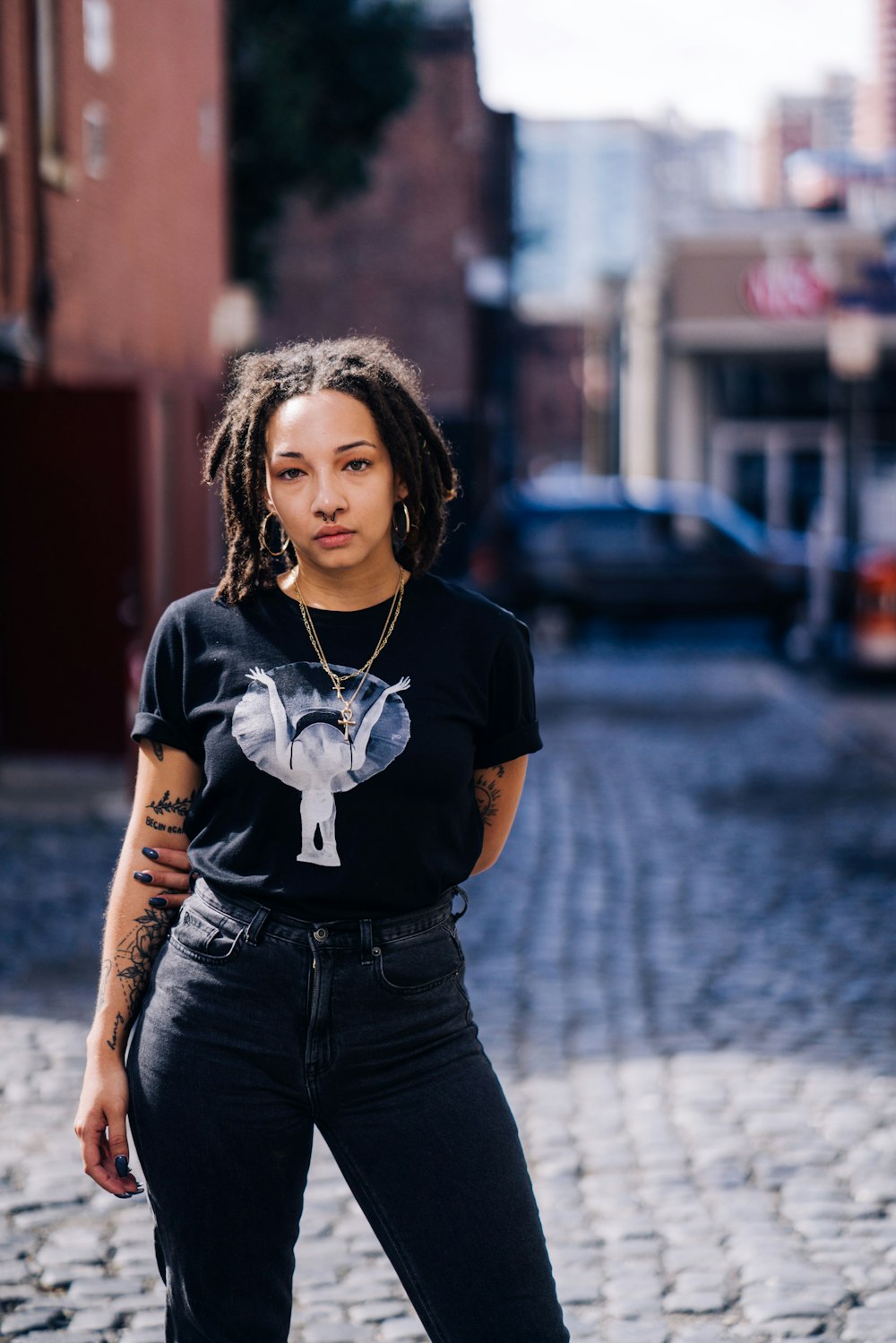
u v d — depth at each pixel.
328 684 2.45
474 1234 2.40
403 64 23.31
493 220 36.72
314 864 2.41
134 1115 2.45
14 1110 5.02
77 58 12.50
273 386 2.48
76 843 9.12
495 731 2.57
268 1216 2.44
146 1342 3.63
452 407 29.70
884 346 30.25
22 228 11.37
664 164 129.12
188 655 2.52
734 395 31.58
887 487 31.02
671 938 7.33
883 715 15.02
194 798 2.55
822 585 20.17
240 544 2.53
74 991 6.34
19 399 11.15
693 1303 3.82
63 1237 4.15
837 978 6.64
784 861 9.02
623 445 38.62
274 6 22.80
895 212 31.52
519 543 21.50
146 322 14.59
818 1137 4.85
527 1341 2.39
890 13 87.44
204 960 2.43
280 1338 2.47
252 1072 2.40
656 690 16.95
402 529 2.56
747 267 30.88
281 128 22.33
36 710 11.38
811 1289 3.88
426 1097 2.43
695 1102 5.15
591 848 9.38
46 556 11.25
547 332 48.12
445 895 2.54
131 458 11.12
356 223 29.66
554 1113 5.06
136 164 14.16
